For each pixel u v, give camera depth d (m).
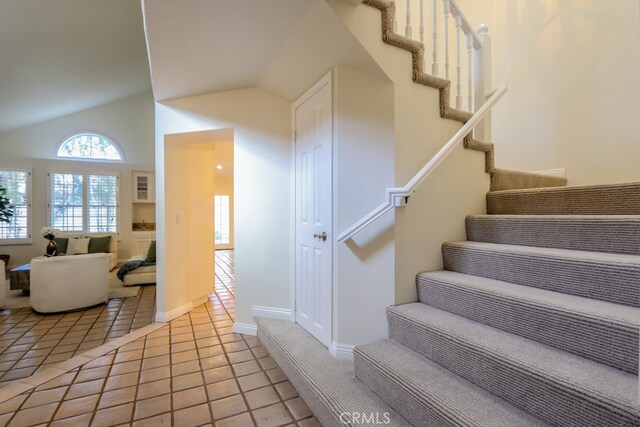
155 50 2.03
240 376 2.00
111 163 6.88
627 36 2.35
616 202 1.66
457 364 1.33
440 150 1.84
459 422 1.05
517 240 1.83
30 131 6.47
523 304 1.31
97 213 6.77
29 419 1.59
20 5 3.37
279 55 2.07
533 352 1.18
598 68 2.51
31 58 4.33
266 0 1.56
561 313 1.19
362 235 1.83
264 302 2.65
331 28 1.68
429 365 1.42
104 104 7.00
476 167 2.19
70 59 4.70
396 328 1.69
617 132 2.41
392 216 1.79
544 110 2.86
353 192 1.87
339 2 1.61
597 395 0.91
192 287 3.44
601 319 1.09
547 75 2.83
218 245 9.97
